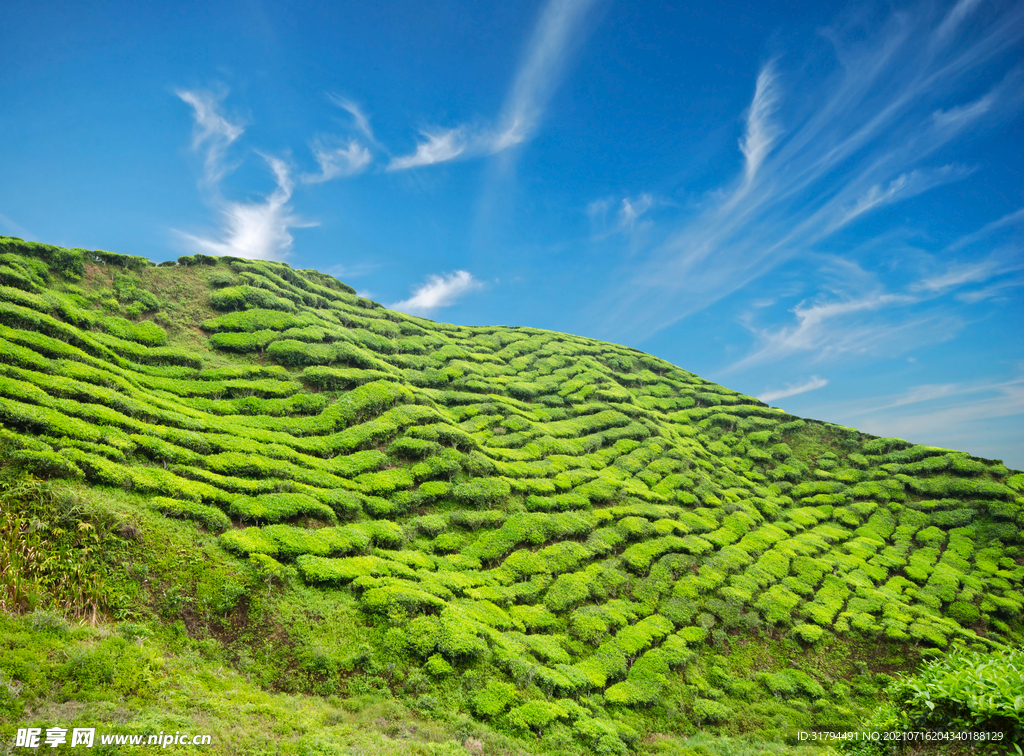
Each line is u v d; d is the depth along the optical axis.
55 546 27.47
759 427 91.69
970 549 64.94
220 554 32.91
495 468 56.72
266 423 51.56
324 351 66.19
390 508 46.19
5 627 20.88
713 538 57.72
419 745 24.16
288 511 39.28
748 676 42.03
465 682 31.44
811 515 70.88
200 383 53.81
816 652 45.44
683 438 82.25
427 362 79.94
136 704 18.92
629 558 50.16
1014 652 10.53
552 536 50.09
